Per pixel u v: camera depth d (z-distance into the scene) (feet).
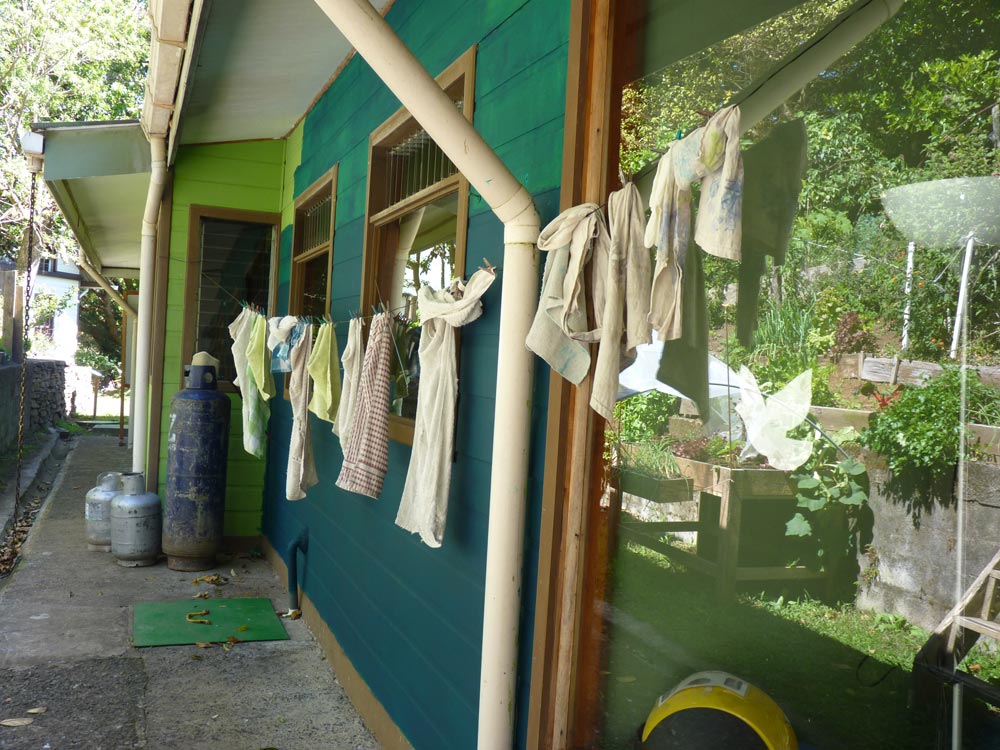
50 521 25.34
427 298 9.63
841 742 6.65
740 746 5.47
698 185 6.81
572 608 7.22
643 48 7.30
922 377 7.61
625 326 6.39
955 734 6.56
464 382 9.75
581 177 7.27
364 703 12.35
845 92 6.70
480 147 7.10
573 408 7.29
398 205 12.17
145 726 11.83
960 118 6.84
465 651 9.11
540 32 8.28
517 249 7.43
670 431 7.53
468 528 9.30
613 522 7.38
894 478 7.70
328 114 17.20
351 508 14.05
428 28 11.64
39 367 49.96
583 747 7.19
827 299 7.41
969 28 6.56
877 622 7.61
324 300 17.67
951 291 7.36
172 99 15.52
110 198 24.66
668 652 7.39
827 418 7.65
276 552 20.47
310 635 15.98
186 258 22.07
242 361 18.39
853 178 6.96
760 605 7.61
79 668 13.83
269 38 13.93
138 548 20.10
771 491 7.67
